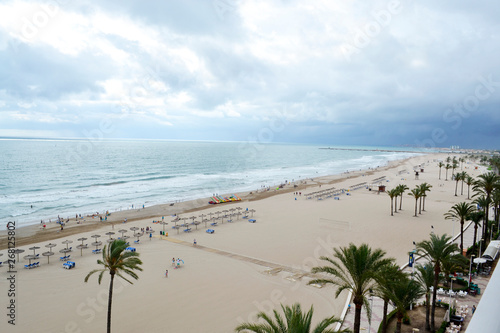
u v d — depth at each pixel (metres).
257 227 54.25
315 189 99.81
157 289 30.47
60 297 28.91
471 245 43.56
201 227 54.44
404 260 37.69
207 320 25.16
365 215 63.44
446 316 24.73
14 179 110.06
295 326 13.30
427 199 81.12
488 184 48.34
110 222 58.47
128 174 131.62
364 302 18.28
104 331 23.66
